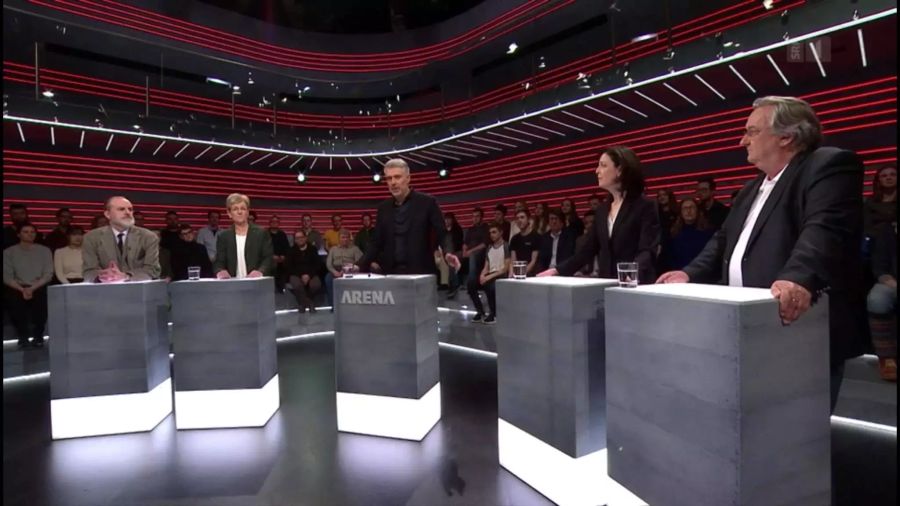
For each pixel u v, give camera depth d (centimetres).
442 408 397
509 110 996
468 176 1323
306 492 258
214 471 287
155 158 1198
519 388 266
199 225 1255
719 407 146
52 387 345
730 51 659
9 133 951
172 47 1139
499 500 246
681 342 160
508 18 1316
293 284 793
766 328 144
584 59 1095
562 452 235
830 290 161
